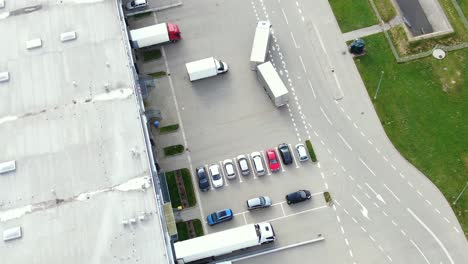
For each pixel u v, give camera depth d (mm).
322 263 82562
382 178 87938
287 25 101938
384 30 100438
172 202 87688
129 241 73938
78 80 84812
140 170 78188
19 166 79250
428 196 86062
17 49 87938
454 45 97938
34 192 77562
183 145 92250
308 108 94188
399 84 95188
